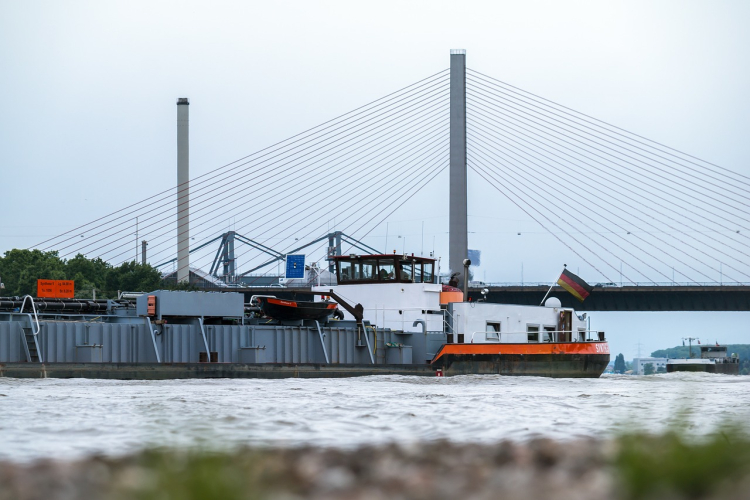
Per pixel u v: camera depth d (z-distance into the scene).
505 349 117.38
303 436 34.12
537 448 25.77
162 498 16.28
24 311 99.88
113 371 93.00
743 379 147.25
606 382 108.31
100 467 21.61
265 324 113.00
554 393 73.19
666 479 17.52
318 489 18.48
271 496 16.92
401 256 124.25
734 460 18.33
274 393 68.56
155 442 30.53
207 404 53.56
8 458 26.81
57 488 18.66
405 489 18.53
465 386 88.50
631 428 31.72
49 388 75.44
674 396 68.94
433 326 122.25
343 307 120.81
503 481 19.48
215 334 104.56
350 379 105.12
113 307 109.81
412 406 53.00
